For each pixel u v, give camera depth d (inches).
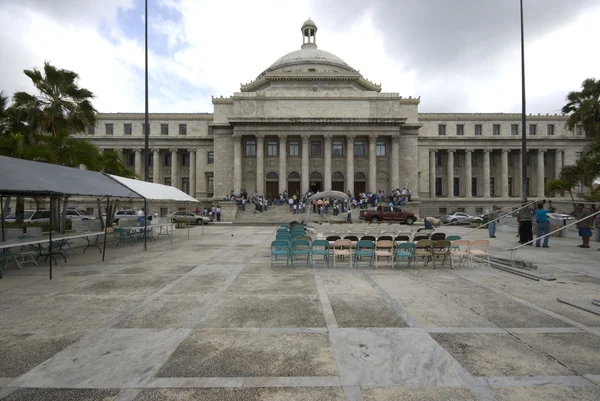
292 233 587.8
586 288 335.6
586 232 641.6
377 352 191.6
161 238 840.3
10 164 432.5
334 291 323.6
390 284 352.5
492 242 756.0
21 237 500.4
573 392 151.6
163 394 150.5
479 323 236.5
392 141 1879.9
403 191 1750.7
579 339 208.8
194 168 2176.4
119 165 1053.8
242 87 2172.7
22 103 842.2
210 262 486.6
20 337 213.5
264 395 149.7
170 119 2178.9
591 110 994.7
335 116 1905.8
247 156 1955.0
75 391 152.6
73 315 254.4
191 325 233.3
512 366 175.0
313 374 167.5
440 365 176.2
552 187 1212.5
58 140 835.4
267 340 208.4
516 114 2190.0
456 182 2244.1
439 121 2197.3
